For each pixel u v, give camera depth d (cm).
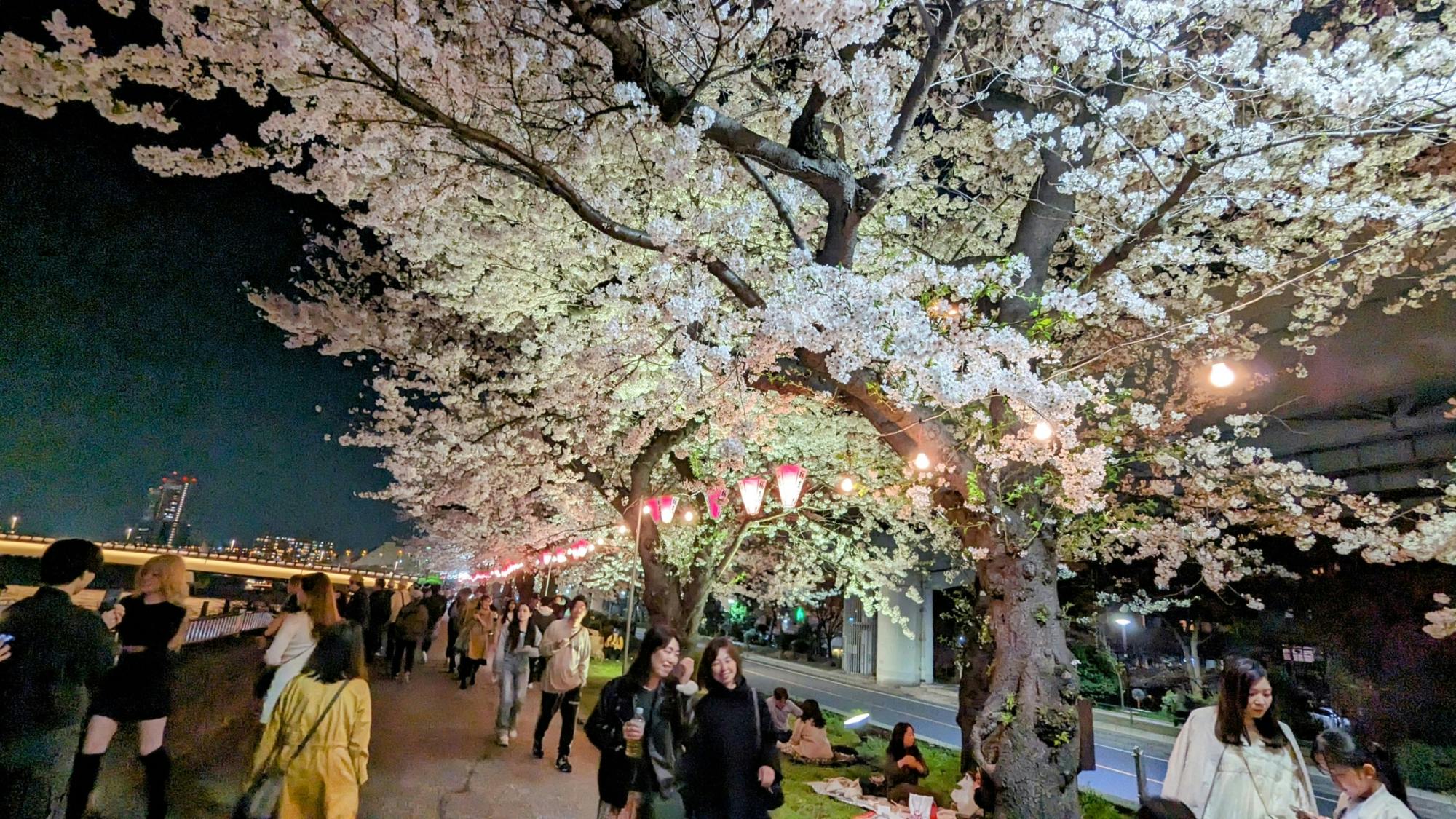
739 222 547
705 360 520
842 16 428
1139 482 905
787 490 739
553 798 670
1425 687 1385
